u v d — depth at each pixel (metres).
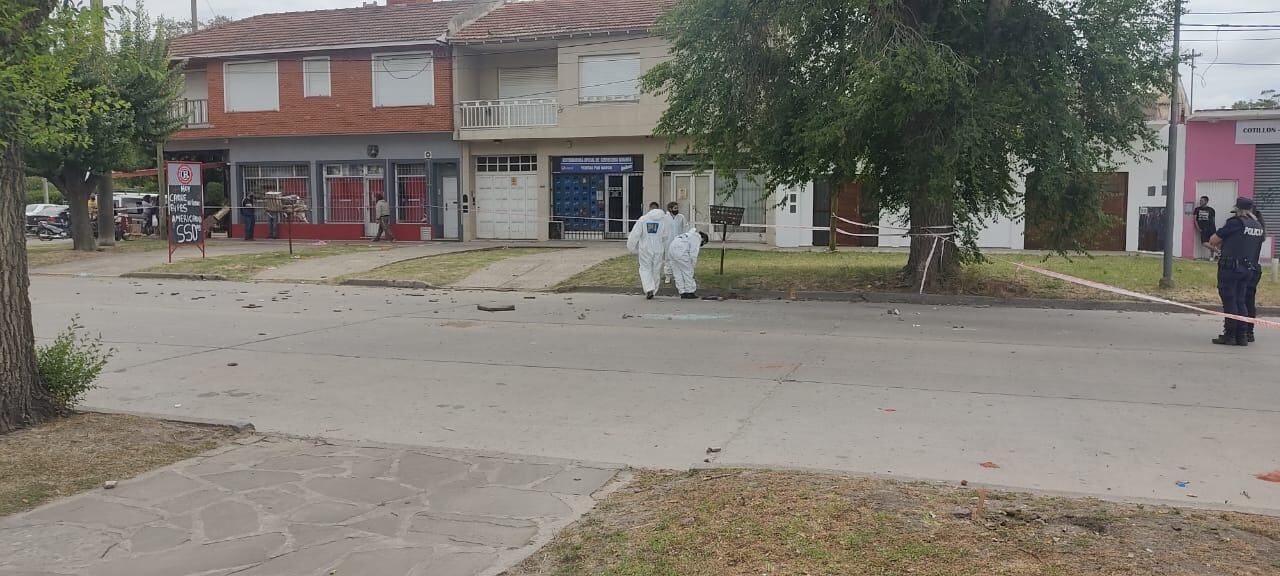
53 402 6.70
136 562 4.31
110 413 6.94
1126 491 5.37
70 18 6.65
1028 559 3.88
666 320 13.30
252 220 29.94
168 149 31.64
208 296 16.94
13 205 6.34
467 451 6.20
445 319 13.52
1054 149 14.01
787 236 26.23
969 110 13.69
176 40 31.89
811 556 3.95
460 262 21.45
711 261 20.58
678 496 4.98
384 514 4.96
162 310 14.66
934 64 12.87
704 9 15.02
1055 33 14.12
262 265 21.78
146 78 23.59
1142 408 7.54
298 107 29.64
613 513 4.85
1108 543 4.07
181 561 4.33
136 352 10.60
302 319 13.52
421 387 8.63
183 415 7.47
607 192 27.98
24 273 6.50
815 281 17.16
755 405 7.75
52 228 36.28
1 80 6.12
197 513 4.96
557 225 28.41
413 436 6.84
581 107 26.94
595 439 6.73
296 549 4.48
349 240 29.83
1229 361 9.76
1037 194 15.41
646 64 26.19
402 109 28.69
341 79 29.17
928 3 14.61
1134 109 15.02
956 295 15.56
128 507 5.03
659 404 7.84
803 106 15.16
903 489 4.94
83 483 5.38
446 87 28.20
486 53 28.84
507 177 28.98
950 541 4.10
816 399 7.95
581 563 4.13
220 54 29.72
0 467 5.58
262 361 10.03
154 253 24.62
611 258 21.55
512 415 7.49
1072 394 8.09
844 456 6.16
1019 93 14.01
